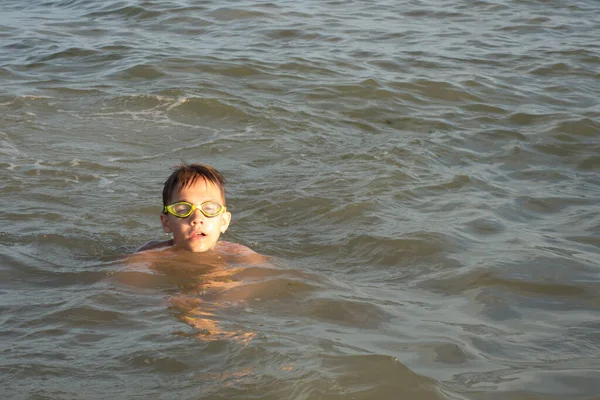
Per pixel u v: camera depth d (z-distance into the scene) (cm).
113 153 808
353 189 687
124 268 509
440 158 802
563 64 1227
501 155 827
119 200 674
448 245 558
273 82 1082
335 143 849
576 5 1655
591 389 355
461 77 1135
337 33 1377
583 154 842
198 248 536
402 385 349
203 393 339
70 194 683
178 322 417
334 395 338
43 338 398
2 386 348
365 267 532
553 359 387
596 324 434
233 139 858
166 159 798
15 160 767
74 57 1199
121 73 1106
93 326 414
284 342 388
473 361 381
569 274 507
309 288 472
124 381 351
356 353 378
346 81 1091
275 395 336
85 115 933
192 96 991
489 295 474
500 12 1581
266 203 663
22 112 931
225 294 461
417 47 1307
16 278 498
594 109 1004
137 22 1439
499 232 593
